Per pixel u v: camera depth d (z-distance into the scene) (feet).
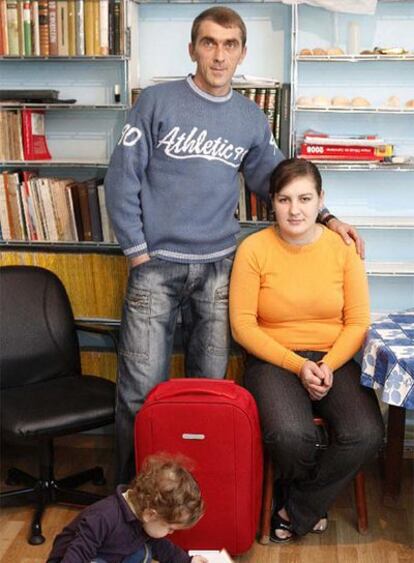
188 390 9.16
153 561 8.38
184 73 11.91
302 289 10.00
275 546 9.86
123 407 10.36
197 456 9.13
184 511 7.43
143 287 10.16
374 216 12.04
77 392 10.41
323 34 11.61
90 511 7.75
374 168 10.93
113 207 9.99
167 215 9.97
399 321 10.27
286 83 11.73
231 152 10.03
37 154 11.71
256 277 10.11
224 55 9.53
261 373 9.91
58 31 11.08
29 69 12.06
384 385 9.04
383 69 11.66
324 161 10.95
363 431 9.31
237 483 9.15
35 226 11.57
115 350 11.67
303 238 9.98
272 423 9.35
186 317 10.66
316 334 10.14
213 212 10.06
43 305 10.96
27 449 12.30
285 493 10.09
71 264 11.82
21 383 10.78
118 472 10.56
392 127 11.82
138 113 9.87
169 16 11.76
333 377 9.95
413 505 10.78
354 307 10.11
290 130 11.18
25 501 10.52
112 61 11.89
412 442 12.03
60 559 7.74
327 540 9.98
